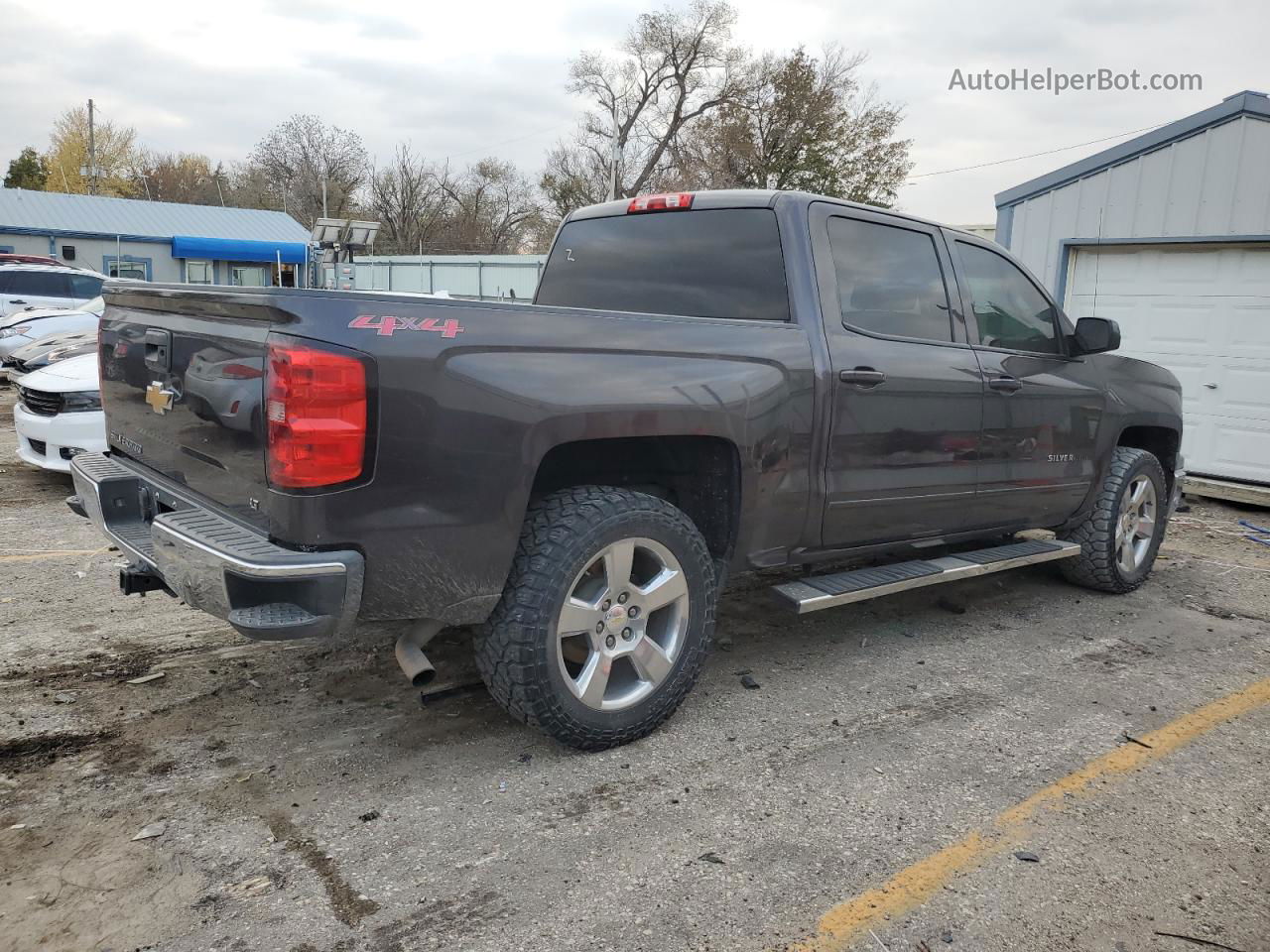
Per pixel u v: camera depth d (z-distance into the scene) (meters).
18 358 10.16
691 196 4.02
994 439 4.34
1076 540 5.23
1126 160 9.46
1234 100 8.55
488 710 3.54
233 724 3.38
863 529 3.89
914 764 3.22
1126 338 9.71
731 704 3.69
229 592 2.53
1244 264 8.76
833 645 4.43
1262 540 7.00
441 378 2.63
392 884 2.47
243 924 2.30
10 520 6.36
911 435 3.93
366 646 4.14
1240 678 4.10
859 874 2.57
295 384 2.45
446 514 2.68
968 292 4.37
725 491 3.42
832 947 2.27
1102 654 4.39
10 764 3.04
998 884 2.54
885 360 3.80
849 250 3.84
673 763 3.18
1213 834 2.81
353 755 3.17
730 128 38.78
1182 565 6.18
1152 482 5.43
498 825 2.77
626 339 3.06
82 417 6.98
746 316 3.72
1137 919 2.40
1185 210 9.06
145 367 3.26
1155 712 3.71
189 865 2.53
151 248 36.84
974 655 4.33
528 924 2.33
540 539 2.94
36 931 2.25
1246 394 8.83
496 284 32.50
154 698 3.57
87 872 2.49
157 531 2.79
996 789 3.05
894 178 37.72
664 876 2.54
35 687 3.63
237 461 2.69
